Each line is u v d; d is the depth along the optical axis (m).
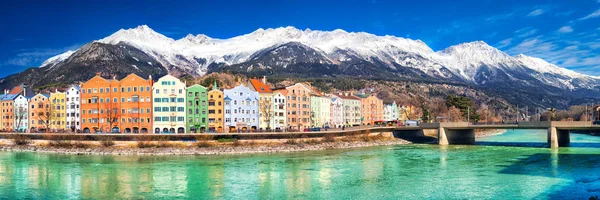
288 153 135.50
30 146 146.62
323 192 77.62
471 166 105.44
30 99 199.50
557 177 88.75
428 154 132.38
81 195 76.25
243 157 124.44
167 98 172.12
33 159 120.81
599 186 79.25
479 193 75.56
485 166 105.19
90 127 176.88
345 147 156.38
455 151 141.00
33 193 78.00
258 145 144.50
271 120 194.88
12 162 114.62
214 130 169.75
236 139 145.00
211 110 177.25
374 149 149.88
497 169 100.19
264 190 79.44
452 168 102.56
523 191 76.50
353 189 79.94
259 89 195.75
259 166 106.44
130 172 97.94
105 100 175.62
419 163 111.44
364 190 79.00
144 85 172.38
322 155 129.62
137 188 81.31
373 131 180.88
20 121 195.12
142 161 115.88
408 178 89.94
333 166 106.44
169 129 171.25
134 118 172.00
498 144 168.62
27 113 199.50
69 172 98.19
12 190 80.25
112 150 135.25
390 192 77.25
